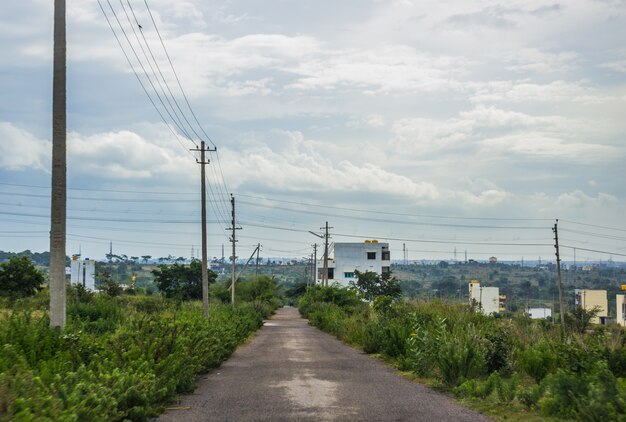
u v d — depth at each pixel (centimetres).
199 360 1487
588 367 1266
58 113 1375
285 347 2603
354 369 1709
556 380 1009
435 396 1209
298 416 990
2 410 682
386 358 1961
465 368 1359
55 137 1369
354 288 7450
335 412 1024
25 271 5006
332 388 1311
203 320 2273
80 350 1184
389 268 10981
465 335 1603
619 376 1244
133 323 1442
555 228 5469
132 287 8244
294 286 13275
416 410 1045
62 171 1366
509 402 1099
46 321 1271
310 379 1466
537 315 9694
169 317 1728
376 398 1175
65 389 800
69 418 704
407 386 1357
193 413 1028
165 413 1030
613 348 1314
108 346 1266
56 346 1165
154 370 1158
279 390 1280
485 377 1406
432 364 1517
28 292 4956
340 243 11062
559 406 977
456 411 1037
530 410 1034
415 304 2745
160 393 1046
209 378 1505
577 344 1388
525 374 1472
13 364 930
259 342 2992
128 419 927
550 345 1528
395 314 2661
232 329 2409
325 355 2189
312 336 3575
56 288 1330
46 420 682
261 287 9394
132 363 1142
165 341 1289
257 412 1029
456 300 2744
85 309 2900
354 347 2622
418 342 1681
